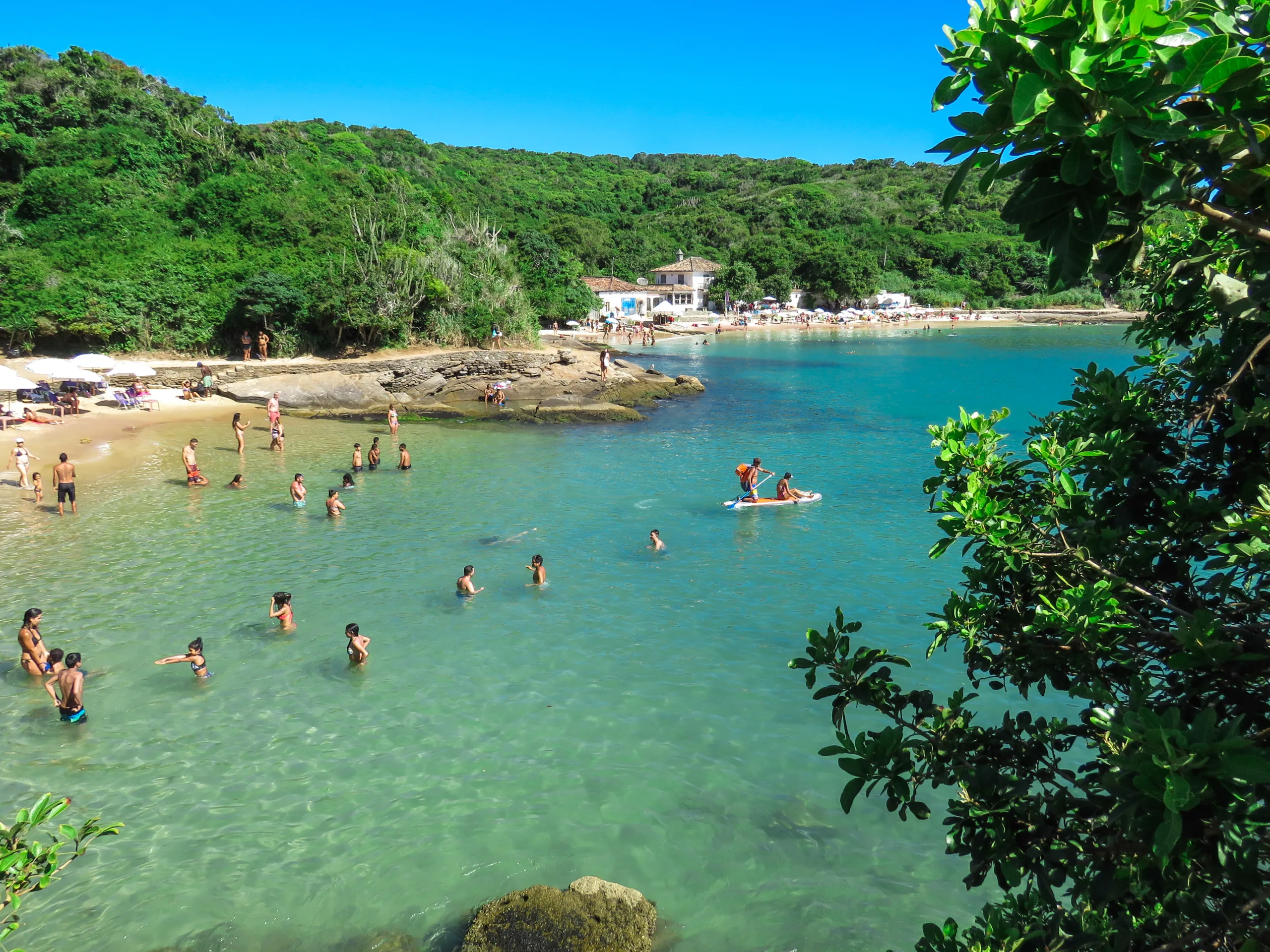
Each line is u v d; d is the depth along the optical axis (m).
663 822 9.74
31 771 10.52
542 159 175.62
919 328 99.81
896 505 23.41
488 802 10.08
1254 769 2.41
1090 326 102.56
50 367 35.09
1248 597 3.57
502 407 41.09
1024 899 4.77
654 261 116.38
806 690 12.83
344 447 31.67
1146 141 2.50
